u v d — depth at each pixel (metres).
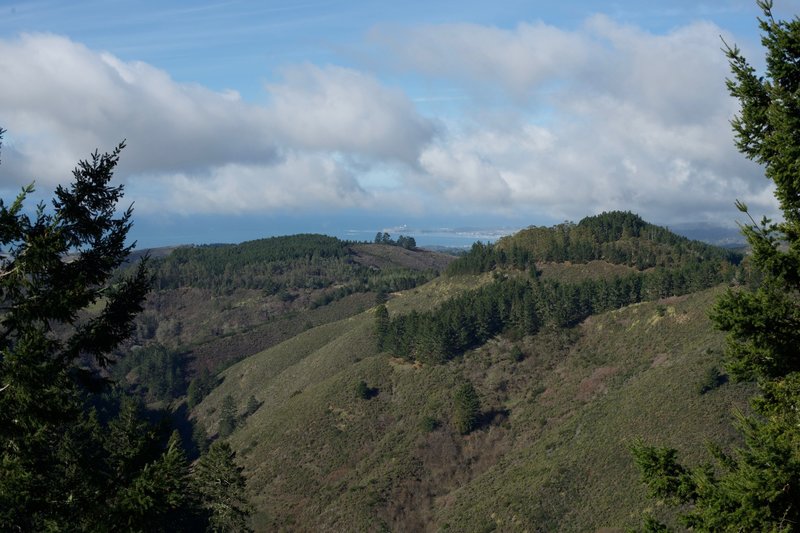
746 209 10.18
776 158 9.73
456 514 54.88
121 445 30.44
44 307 10.62
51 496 10.60
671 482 10.11
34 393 9.96
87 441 28.91
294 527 58.88
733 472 9.62
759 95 10.12
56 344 11.21
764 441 9.69
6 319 10.55
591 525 43.31
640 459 10.38
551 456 57.66
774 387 10.05
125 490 10.52
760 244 9.89
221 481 37.38
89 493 10.86
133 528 10.30
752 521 8.57
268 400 105.75
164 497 10.50
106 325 11.92
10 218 10.46
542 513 47.19
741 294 10.23
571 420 65.06
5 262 10.71
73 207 11.28
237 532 37.62
